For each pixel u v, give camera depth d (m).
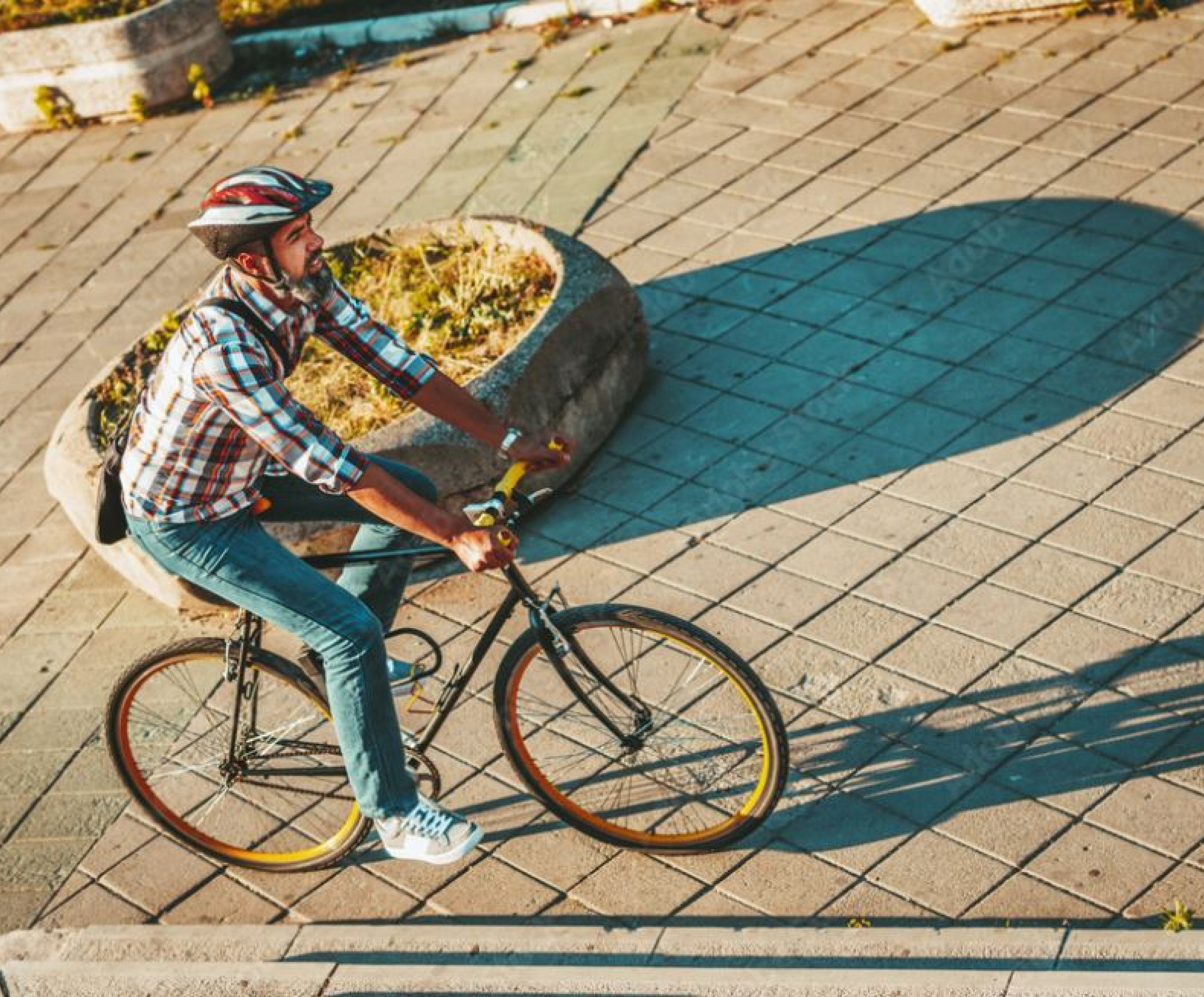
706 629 6.62
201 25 13.34
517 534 7.47
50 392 9.67
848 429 7.72
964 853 5.32
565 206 10.30
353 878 5.73
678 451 7.83
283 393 4.71
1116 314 8.16
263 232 4.55
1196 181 9.16
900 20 11.84
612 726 5.54
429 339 8.28
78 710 6.90
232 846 5.94
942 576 6.66
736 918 5.24
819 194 9.83
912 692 6.08
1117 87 10.29
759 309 8.84
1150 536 6.66
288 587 5.03
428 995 5.11
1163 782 5.45
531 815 5.85
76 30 12.99
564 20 13.09
